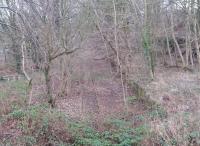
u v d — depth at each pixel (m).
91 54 26.83
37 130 11.99
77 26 17.86
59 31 15.70
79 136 12.27
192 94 16.42
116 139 12.51
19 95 16.55
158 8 26.98
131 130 13.16
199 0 26.41
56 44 15.03
